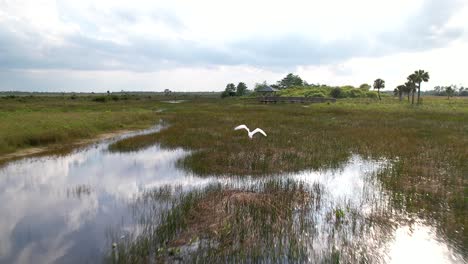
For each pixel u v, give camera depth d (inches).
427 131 906.1
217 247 255.6
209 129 940.6
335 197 380.2
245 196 362.6
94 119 1050.1
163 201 358.3
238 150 629.9
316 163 541.6
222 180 448.1
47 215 320.5
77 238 271.3
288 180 437.7
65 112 1370.6
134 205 346.3
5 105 1761.8
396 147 673.0
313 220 312.7
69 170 499.5
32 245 260.1
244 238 270.2
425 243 270.7
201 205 339.0
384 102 2849.4
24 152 634.2
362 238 278.1
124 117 1186.6
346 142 726.5
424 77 2412.6
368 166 527.5
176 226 290.2
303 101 2859.3
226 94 4778.5
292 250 251.0
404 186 421.7
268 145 684.7
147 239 265.9
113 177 460.1
